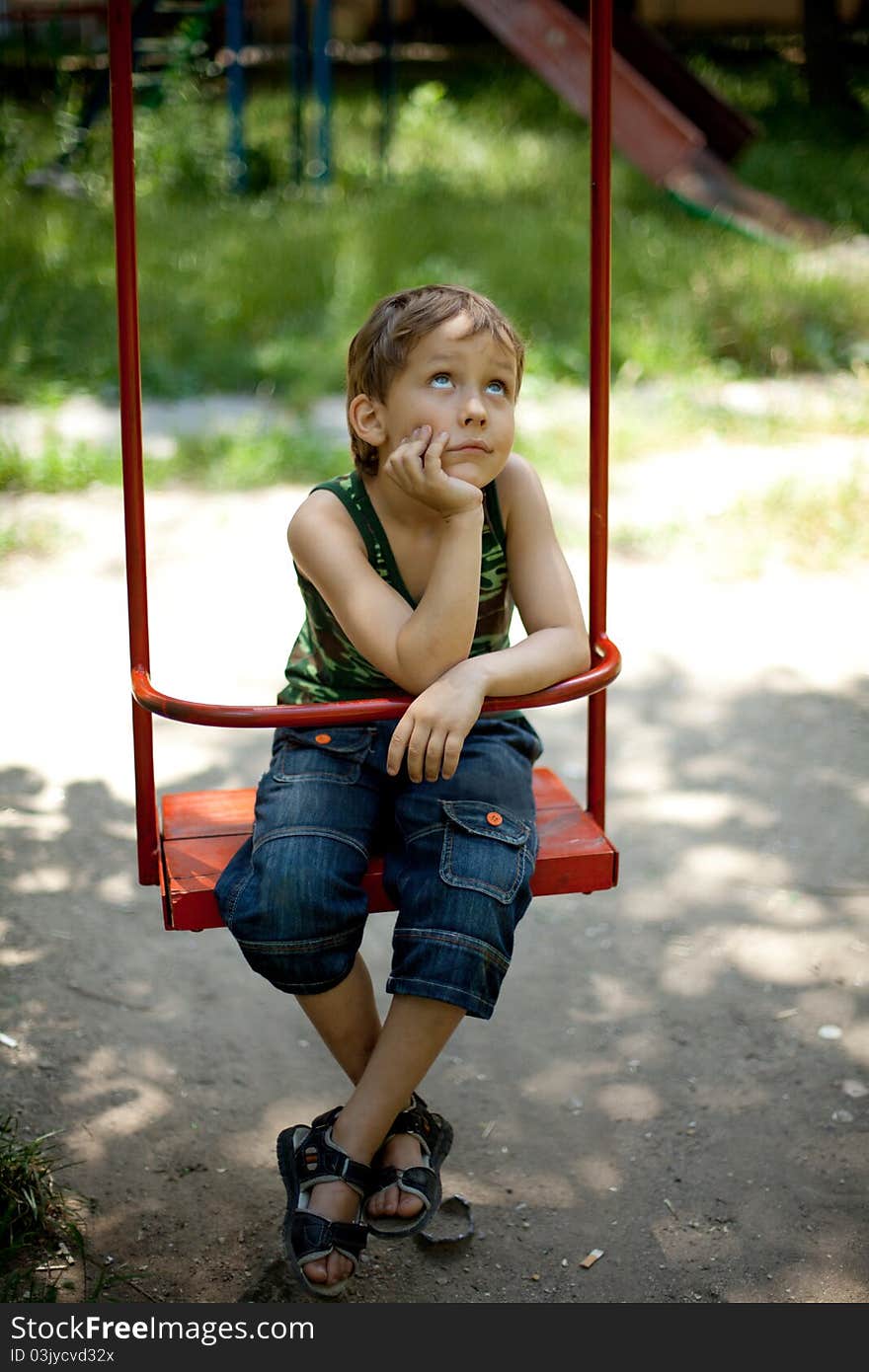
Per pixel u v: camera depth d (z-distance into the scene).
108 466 6.24
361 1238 1.93
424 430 2.00
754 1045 2.81
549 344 7.88
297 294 8.70
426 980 1.92
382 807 2.16
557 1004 2.95
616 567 5.41
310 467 6.39
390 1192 1.96
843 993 2.97
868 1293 2.21
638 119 11.23
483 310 2.04
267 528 5.79
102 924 3.19
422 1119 2.07
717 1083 2.71
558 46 11.50
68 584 5.20
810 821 3.68
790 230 10.57
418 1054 1.95
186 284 8.84
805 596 5.17
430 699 1.98
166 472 6.27
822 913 3.27
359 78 18.78
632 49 12.09
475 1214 2.38
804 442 6.83
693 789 3.85
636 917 3.26
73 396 7.34
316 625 2.21
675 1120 2.60
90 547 5.53
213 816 2.27
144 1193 2.41
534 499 2.24
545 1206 2.40
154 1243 2.31
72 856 3.46
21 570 5.31
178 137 12.21
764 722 4.24
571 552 5.49
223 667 4.53
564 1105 2.65
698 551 5.52
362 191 11.96
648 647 4.75
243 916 1.99
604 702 2.25
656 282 8.78
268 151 12.84
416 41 22.06
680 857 3.52
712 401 7.40
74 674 4.49
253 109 15.50
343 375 7.61
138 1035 2.82
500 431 2.03
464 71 18.97
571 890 2.13
